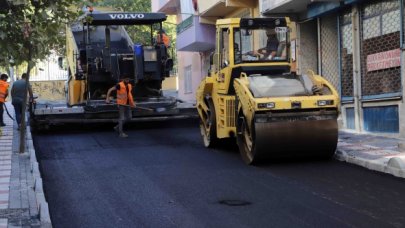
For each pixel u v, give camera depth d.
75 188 8.46
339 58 14.77
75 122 15.64
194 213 6.85
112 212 7.03
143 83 16.72
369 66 13.46
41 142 13.93
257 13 18.88
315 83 10.16
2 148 12.23
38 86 32.94
